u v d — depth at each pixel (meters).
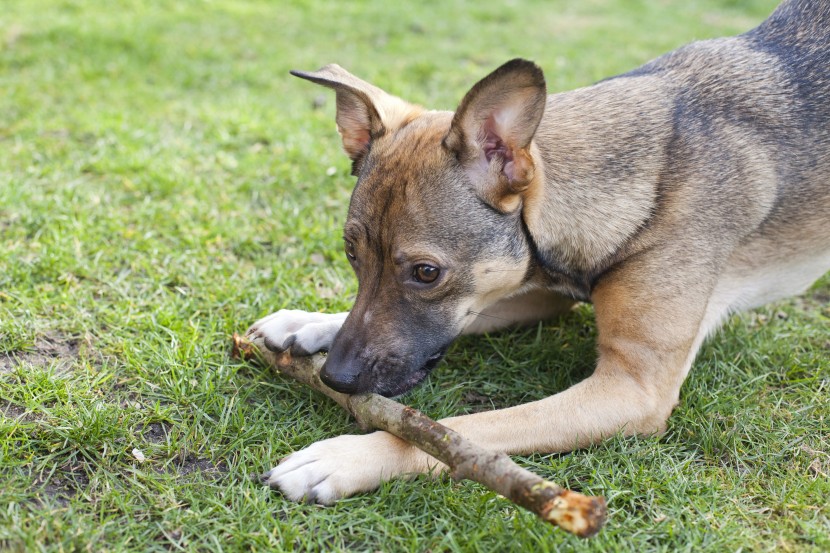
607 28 2.78
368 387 1.16
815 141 1.26
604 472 1.15
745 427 1.21
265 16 2.65
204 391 1.22
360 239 1.17
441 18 2.77
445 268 1.15
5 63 2.05
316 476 1.12
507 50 2.45
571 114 1.22
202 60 2.21
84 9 2.53
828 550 1.09
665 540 1.10
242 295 1.37
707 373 1.29
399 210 1.15
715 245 1.22
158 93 1.95
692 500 1.13
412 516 1.10
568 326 1.37
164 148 1.67
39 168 1.59
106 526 1.07
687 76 1.25
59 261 1.38
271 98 1.98
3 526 1.06
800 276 1.32
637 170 1.20
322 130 1.80
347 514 1.10
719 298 1.27
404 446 1.14
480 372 1.29
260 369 1.26
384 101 1.23
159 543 1.07
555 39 2.61
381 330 1.16
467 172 1.15
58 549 1.05
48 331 1.29
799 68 1.27
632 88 1.24
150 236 1.46
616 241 1.20
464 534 1.08
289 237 1.50
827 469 1.17
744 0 3.16
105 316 1.31
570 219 1.19
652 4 3.20
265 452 1.16
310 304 1.36
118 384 1.23
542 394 1.26
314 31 2.55
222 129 1.74
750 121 1.24
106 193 1.56
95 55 2.14
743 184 1.23
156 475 1.12
